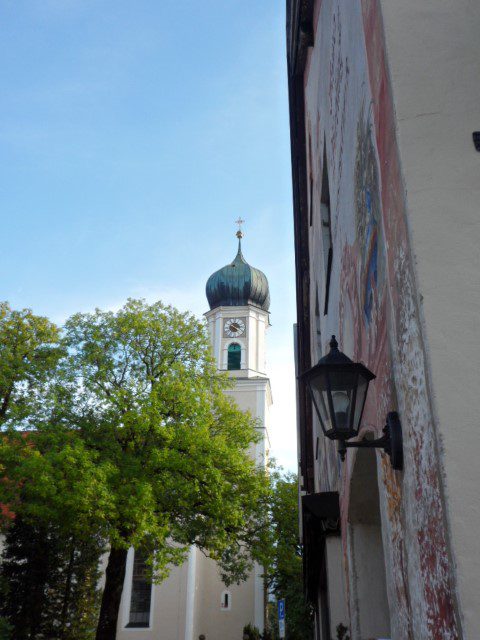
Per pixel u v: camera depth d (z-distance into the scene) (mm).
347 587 7395
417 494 2924
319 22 8328
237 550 26969
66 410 22719
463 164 2934
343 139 5582
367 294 4418
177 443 22656
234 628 42062
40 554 25641
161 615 39562
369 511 6707
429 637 2777
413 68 3184
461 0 3318
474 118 3037
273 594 40938
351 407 3662
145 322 25094
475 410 2486
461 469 2404
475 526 2318
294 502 28812
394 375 3428
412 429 2984
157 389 23375
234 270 55812
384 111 3438
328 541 9797
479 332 2609
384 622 6645
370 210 4105
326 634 13719
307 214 13609
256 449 47469
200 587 42719
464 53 3191
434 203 2865
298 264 14523
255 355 53031
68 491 19500
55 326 24266
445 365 2568
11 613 24828
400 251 3119
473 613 2207
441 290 2703
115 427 22453
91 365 23984
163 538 21297
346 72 5219
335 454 9430
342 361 3738
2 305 23844
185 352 25969
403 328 3117
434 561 2641
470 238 2783
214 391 26453
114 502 20250
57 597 26703
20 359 23109
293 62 11641
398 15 3334
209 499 22734
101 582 38844
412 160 2963
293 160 13430
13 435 21391
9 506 21578
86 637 28281
